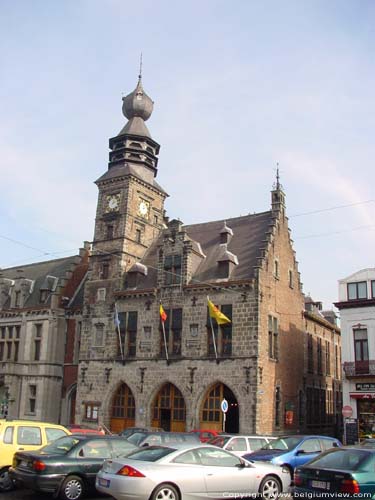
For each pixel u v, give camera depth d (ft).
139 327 144.77
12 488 63.46
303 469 47.52
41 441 65.82
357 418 123.34
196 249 145.48
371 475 43.75
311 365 160.97
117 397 145.48
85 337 154.51
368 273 130.72
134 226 161.38
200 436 95.40
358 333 128.67
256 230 148.05
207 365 130.82
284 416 136.56
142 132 173.58
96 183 168.45
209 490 50.85
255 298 129.08
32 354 169.78
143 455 52.03
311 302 181.98
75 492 56.85
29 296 183.93
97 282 157.38
